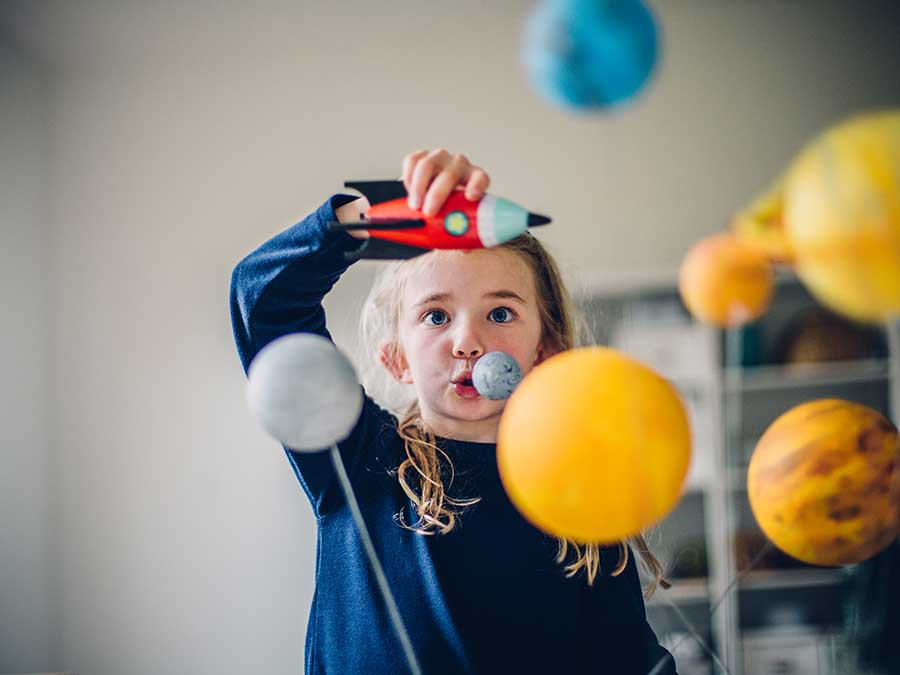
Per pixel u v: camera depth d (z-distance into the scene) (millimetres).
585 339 1391
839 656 2244
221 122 2828
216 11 2609
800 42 2799
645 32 495
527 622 865
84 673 2598
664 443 543
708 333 2441
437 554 890
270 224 2787
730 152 2779
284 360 609
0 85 2604
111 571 2639
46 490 2635
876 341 2438
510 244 978
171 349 2730
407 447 939
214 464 2678
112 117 2822
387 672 847
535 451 550
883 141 509
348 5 2652
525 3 2742
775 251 606
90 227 2773
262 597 2623
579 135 2805
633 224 2764
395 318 1040
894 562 1906
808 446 705
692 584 2361
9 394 2484
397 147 2820
